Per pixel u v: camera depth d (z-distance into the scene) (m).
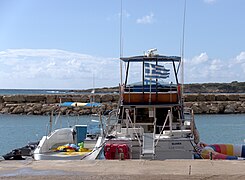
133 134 14.50
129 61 17.25
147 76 16.39
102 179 7.75
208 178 7.68
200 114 62.47
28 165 9.07
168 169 8.43
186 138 13.74
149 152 13.10
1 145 27.34
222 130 38.88
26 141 29.47
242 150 15.82
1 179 7.83
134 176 7.89
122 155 9.79
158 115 16.59
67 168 8.70
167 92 16.41
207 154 14.22
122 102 16.42
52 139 16.12
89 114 54.88
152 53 17.06
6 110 62.91
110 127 17.12
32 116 57.44
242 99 69.38
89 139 17.25
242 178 7.66
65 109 56.03
